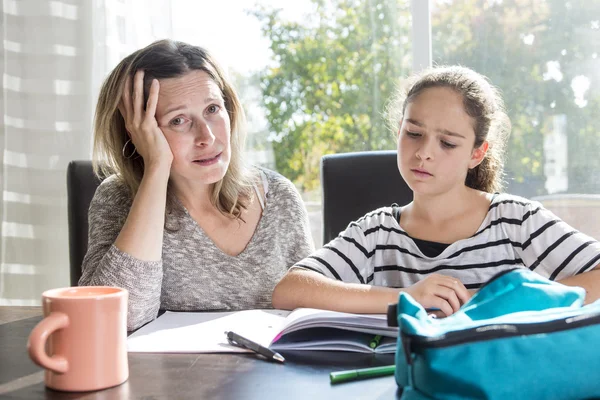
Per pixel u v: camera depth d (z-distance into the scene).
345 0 2.36
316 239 2.42
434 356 0.59
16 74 2.27
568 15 2.24
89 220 1.38
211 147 1.23
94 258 1.26
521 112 2.29
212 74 1.30
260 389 0.72
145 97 1.25
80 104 2.24
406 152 1.17
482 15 2.29
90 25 2.22
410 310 0.67
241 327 1.00
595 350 0.61
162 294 1.36
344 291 1.06
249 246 1.39
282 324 0.93
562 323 0.62
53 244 2.28
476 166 1.32
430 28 2.30
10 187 2.29
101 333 0.72
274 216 1.43
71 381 0.72
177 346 0.90
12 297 2.30
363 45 2.36
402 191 1.50
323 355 0.86
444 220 1.24
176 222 1.37
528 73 2.27
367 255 1.26
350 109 2.38
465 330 0.60
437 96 1.15
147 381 0.75
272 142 2.40
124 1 2.22
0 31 2.26
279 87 2.39
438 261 1.21
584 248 1.12
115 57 2.22
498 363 0.59
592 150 2.25
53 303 0.72
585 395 0.61
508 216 1.21
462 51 2.31
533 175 2.29
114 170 1.42
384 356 0.85
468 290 1.05
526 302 0.76
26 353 0.91
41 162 2.27
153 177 1.19
